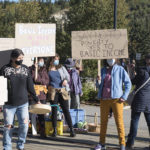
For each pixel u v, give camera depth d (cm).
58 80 768
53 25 767
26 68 585
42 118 760
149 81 654
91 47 709
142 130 866
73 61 958
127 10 2812
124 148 630
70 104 960
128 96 672
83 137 772
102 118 647
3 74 568
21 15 3481
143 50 3612
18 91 568
